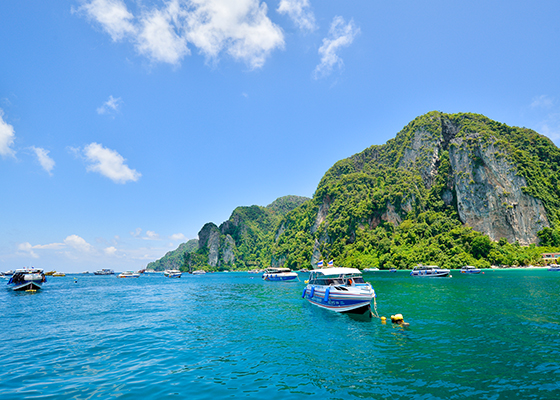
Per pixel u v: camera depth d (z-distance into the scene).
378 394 9.77
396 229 142.12
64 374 11.90
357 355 13.75
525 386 10.17
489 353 13.54
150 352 14.86
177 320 23.41
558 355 13.09
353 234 152.62
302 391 10.09
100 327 21.05
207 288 59.81
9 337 18.28
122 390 10.28
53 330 20.22
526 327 17.95
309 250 177.88
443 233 125.38
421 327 18.66
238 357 13.88
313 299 28.48
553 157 134.25
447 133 168.25
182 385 10.66
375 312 23.34
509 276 63.75
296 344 15.85
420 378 11.00
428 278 65.88
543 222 111.81
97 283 92.44
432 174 159.62
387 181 166.88
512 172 121.56
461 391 9.88
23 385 10.80
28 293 52.25
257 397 9.65
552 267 80.00
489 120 156.62
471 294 33.88
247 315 25.09
